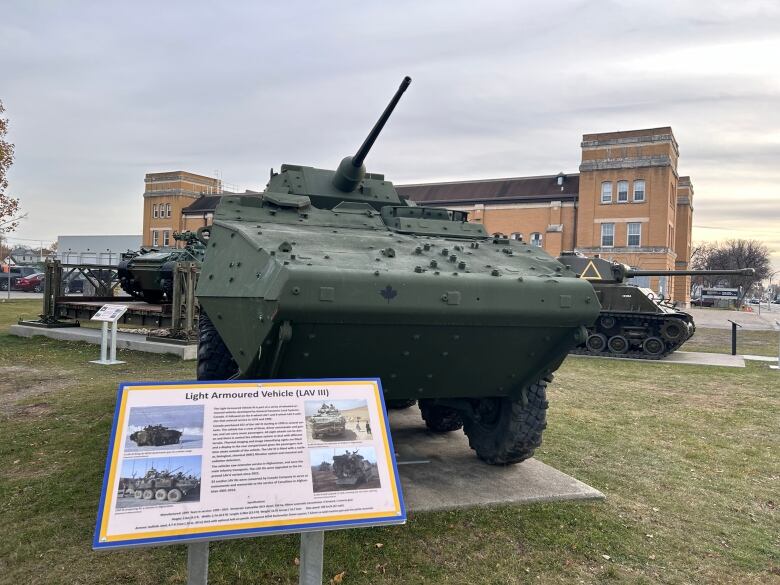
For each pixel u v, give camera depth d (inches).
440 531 199.9
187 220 2110.0
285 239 201.9
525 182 1769.2
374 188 317.7
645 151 1581.0
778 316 1882.4
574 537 198.4
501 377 218.5
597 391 456.1
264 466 131.1
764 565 184.7
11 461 255.4
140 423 129.3
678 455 292.4
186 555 179.2
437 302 177.9
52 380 431.5
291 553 181.3
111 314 508.7
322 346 180.1
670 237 1652.3
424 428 320.5
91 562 174.9
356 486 134.5
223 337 212.1
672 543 197.2
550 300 192.4
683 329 665.0
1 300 1289.4
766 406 407.5
